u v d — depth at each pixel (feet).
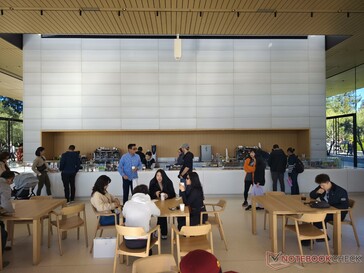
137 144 32.45
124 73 30.12
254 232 16.08
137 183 22.59
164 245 14.58
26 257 13.14
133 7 16.74
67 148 32.09
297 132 33.19
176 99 30.35
